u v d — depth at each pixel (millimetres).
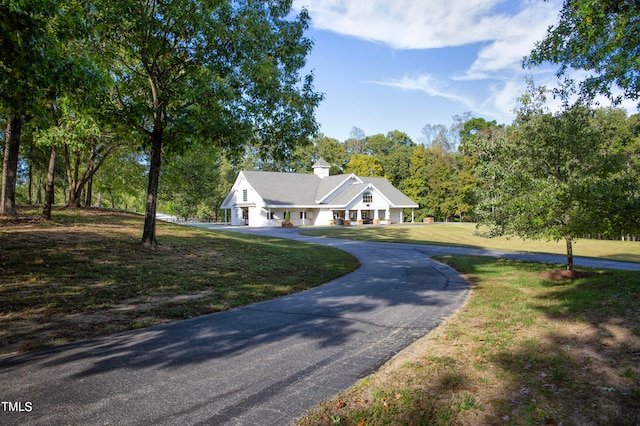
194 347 5457
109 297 7938
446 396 3844
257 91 12773
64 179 36562
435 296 9320
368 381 4266
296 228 37219
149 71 12430
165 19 11984
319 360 4984
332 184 47250
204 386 4176
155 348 5391
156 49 11922
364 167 68688
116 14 10844
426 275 12852
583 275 11719
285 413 3598
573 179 10977
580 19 8688
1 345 5312
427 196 62844
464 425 3309
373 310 7812
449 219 64375
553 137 11453
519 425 3260
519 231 11781
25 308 6855
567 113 11453
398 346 5535
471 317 7000
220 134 11898
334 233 31688
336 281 11625
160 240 15320
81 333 5930
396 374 4449
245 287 9805
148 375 4461
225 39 12203
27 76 7188
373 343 5676
